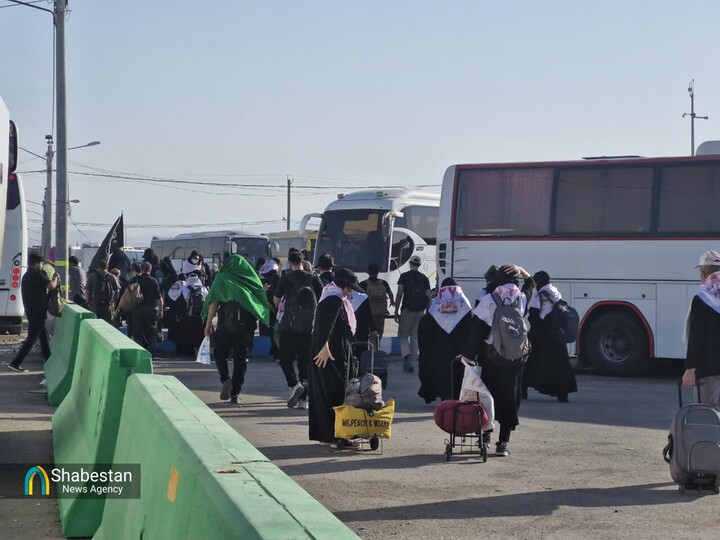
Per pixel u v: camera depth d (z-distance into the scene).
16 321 28.27
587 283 19.70
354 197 35.56
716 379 9.15
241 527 3.14
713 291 9.16
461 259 20.95
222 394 13.92
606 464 9.95
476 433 10.05
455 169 21.16
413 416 13.38
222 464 3.90
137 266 20.58
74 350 13.59
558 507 8.06
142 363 7.02
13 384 16.06
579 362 20.53
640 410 14.30
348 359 10.61
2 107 14.16
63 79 25.02
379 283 19.47
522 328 10.15
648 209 19.30
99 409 7.42
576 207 19.95
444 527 7.38
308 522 3.08
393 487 8.74
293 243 56.31
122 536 5.59
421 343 14.31
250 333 13.95
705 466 8.38
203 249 57.50
